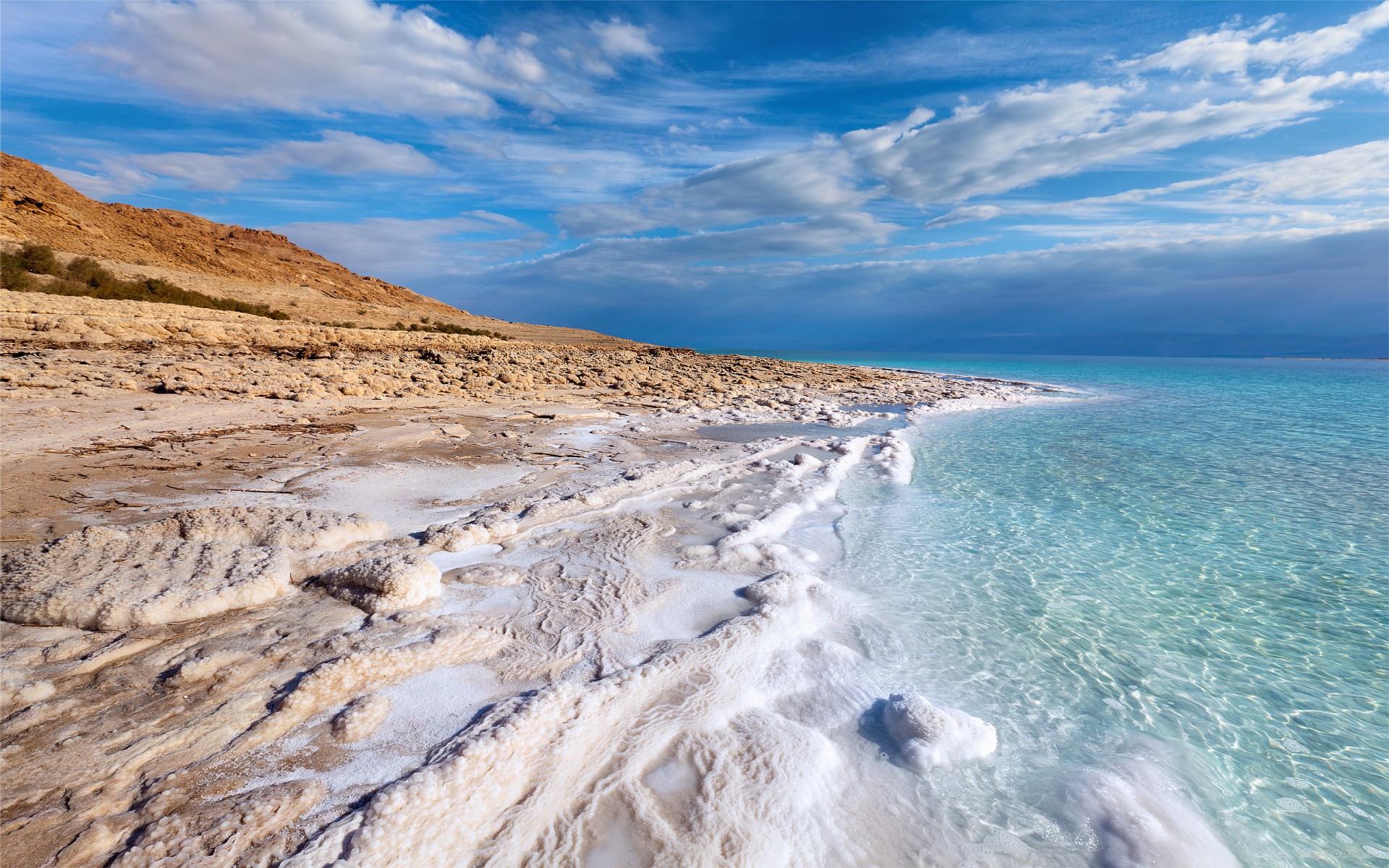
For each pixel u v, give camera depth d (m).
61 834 2.35
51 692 3.17
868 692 3.92
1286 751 3.50
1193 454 12.16
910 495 8.75
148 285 32.28
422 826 2.50
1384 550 6.74
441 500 7.00
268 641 3.80
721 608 4.84
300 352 20.66
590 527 6.45
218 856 2.30
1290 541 7.02
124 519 5.56
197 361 16.12
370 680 3.46
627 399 17.81
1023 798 3.05
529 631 4.21
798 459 10.29
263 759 2.84
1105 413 19.38
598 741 3.20
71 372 12.73
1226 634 4.87
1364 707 3.93
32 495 6.07
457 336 31.89
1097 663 4.39
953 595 5.44
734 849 2.59
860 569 5.96
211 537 5.10
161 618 3.88
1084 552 6.61
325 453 8.65
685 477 8.67
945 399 23.05
